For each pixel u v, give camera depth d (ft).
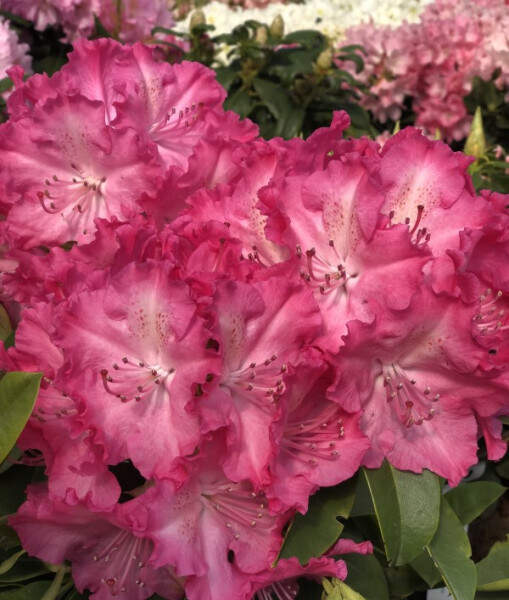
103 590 1.44
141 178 1.65
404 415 1.43
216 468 1.37
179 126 1.82
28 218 1.69
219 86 1.86
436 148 1.48
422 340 1.39
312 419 1.42
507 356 1.42
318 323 1.35
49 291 1.50
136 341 1.35
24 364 1.50
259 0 5.71
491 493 1.67
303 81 4.01
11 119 1.71
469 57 4.36
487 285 1.46
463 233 1.38
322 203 1.42
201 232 1.44
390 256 1.35
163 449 1.32
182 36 4.12
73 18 3.83
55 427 1.45
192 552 1.33
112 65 1.72
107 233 1.56
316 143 1.53
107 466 1.41
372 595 1.55
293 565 1.34
